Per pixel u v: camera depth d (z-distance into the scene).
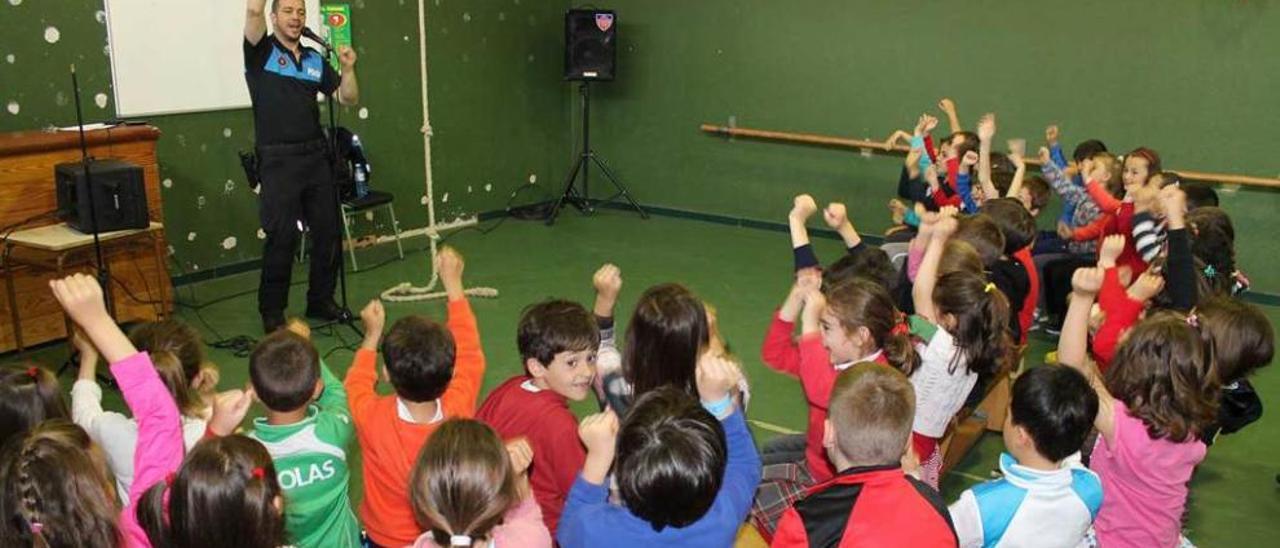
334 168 5.12
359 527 2.52
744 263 6.75
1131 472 2.22
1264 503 3.44
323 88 5.05
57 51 5.12
